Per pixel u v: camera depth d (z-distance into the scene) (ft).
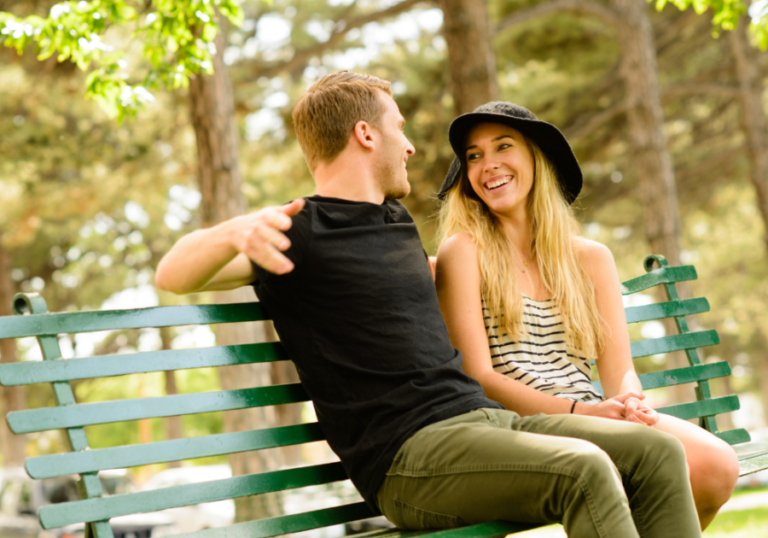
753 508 35.04
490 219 10.23
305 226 7.77
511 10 45.96
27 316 7.53
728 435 11.98
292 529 8.21
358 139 8.42
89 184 43.14
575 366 9.77
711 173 59.41
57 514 7.13
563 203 10.34
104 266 81.41
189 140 42.11
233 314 8.50
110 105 16.83
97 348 84.84
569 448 6.97
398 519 7.91
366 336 7.82
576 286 10.03
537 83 47.65
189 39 16.72
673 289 12.43
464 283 9.59
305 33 44.52
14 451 77.00
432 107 44.24
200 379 124.16
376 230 8.18
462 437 7.37
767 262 78.13
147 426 114.42
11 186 42.16
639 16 43.32
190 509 39.60
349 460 7.92
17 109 40.55
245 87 40.81
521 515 7.25
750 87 52.95
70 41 15.79
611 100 50.26
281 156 46.19
